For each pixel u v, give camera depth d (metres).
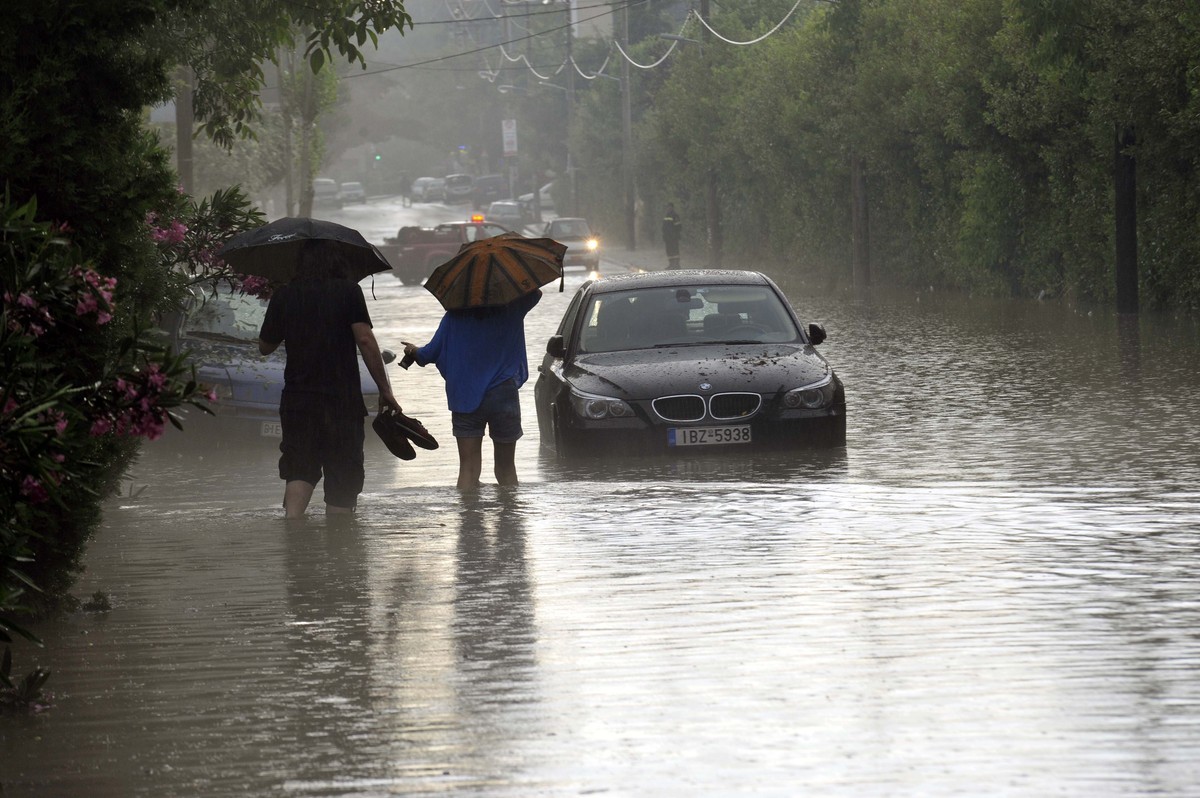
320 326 24.48
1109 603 17.11
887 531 22.16
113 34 17.83
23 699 14.22
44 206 17.42
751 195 145.38
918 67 93.56
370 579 19.75
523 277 28.77
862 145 103.19
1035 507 24.06
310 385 24.61
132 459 28.05
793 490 26.83
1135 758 11.85
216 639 16.73
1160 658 14.75
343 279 24.78
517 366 29.56
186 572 20.69
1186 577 18.39
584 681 14.49
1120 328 62.72
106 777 12.23
